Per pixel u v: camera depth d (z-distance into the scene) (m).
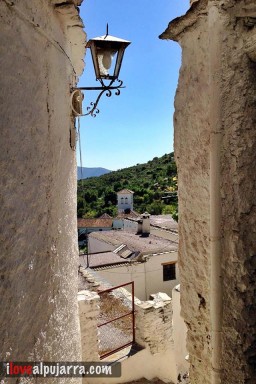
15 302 1.56
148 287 14.45
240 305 1.72
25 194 1.72
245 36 1.72
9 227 1.51
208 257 1.89
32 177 1.83
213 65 1.71
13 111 1.58
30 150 1.80
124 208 39.91
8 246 1.50
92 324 4.79
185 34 1.97
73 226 3.14
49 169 2.17
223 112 1.72
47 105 2.14
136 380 5.18
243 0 1.63
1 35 1.47
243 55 1.73
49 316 2.14
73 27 2.72
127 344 5.39
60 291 2.47
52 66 2.27
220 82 1.71
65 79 2.74
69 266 2.86
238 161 1.72
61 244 2.53
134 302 5.55
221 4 1.66
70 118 2.99
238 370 1.74
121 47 3.05
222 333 1.81
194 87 1.93
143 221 18.97
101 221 34.66
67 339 2.66
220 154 1.74
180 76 2.07
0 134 1.44
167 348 5.37
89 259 14.85
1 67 1.46
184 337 3.81
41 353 1.96
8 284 1.49
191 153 1.98
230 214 1.74
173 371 5.20
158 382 5.25
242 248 1.72
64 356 2.53
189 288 2.07
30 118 1.81
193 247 2.02
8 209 1.50
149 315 5.29
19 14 1.66
